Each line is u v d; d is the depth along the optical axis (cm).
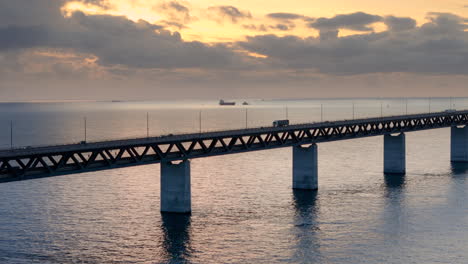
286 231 9894
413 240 9306
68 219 10931
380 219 10644
